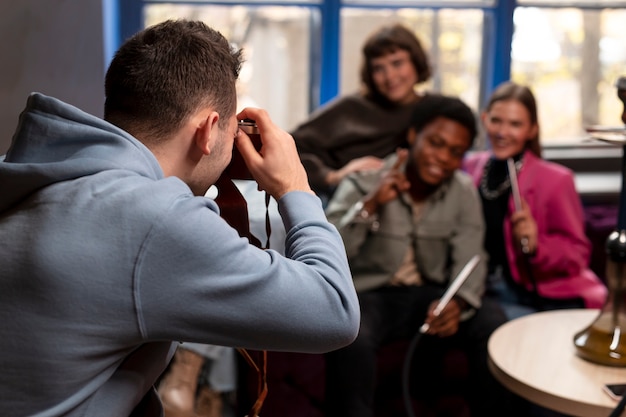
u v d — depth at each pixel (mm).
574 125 3344
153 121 950
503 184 2549
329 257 962
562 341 1802
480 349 2240
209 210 910
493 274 2600
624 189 1600
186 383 2104
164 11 2984
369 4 3111
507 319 2297
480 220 2393
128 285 849
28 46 2299
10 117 2311
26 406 861
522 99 2496
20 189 890
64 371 852
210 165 1003
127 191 869
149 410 1034
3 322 848
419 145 2301
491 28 3201
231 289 871
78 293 842
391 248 2318
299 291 907
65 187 883
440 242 2355
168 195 881
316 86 3141
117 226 853
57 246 844
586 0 3230
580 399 1532
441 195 2359
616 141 1509
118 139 912
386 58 2811
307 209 1018
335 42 3096
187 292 860
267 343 910
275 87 3123
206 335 884
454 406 2299
